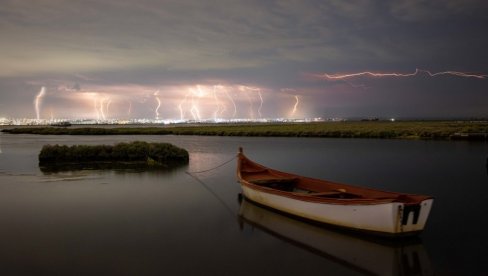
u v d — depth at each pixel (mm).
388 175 23797
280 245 11258
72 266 9719
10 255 10461
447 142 48562
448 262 9953
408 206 10664
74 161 31406
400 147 42500
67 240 11641
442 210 14969
